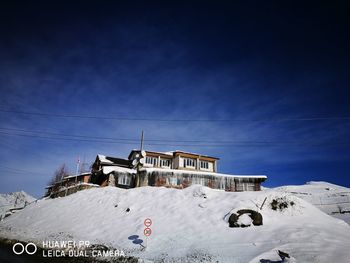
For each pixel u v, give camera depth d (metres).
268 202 21.75
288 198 22.38
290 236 15.29
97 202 28.89
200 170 50.03
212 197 24.47
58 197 39.44
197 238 17.34
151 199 26.34
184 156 49.75
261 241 15.29
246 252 14.09
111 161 51.09
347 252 12.37
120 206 26.12
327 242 14.02
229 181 43.56
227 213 20.25
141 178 40.84
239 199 22.47
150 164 48.84
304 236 15.09
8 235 26.19
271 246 14.26
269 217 19.67
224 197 23.97
